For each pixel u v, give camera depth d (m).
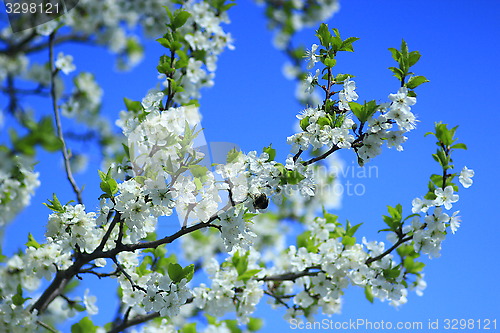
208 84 4.10
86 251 3.15
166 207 2.83
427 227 3.10
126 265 3.53
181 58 3.39
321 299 3.69
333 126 2.97
